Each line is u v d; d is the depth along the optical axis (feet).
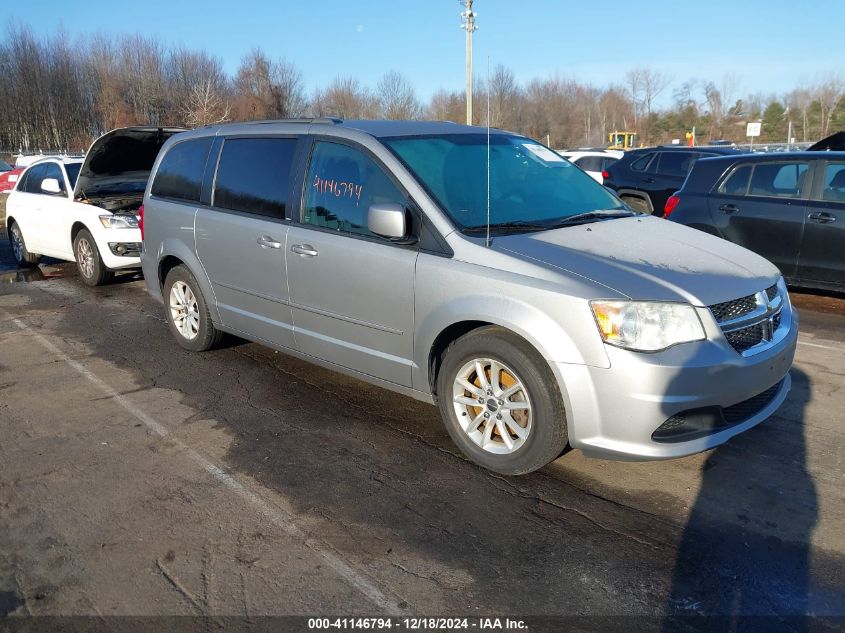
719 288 11.28
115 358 19.04
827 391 15.89
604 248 12.24
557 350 10.89
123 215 27.81
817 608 8.84
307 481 12.16
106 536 10.57
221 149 17.46
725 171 25.75
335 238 14.11
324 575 9.62
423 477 12.26
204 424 14.58
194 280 18.38
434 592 9.25
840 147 40.27
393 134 14.33
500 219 13.12
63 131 165.58
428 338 12.63
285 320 15.70
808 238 23.48
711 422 11.10
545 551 10.09
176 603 9.09
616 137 144.97
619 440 10.80
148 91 143.84
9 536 10.61
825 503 11.21
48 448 13.53
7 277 31.30
